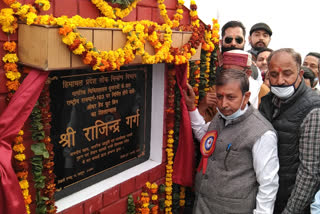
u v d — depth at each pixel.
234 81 1.99
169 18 2.44
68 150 2.08
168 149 2.74
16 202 1.53
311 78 3.57
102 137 2.32
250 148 2.01
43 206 1.84
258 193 2.04
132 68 2.46
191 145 2.69
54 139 1.98
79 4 1.80
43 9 1.56
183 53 2.37
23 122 1.58
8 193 1.49
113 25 1.85
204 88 2.99
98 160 2.32
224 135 2.14
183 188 2.94
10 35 1.56
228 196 2.09
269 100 2.27
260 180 2.00
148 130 2.75
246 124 2.05
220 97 2.06
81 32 1.62
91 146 2.24
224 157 2.11
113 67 1.79
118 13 1.98
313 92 2.07
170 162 2.77
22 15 1.51
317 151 1.93
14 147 1.62
